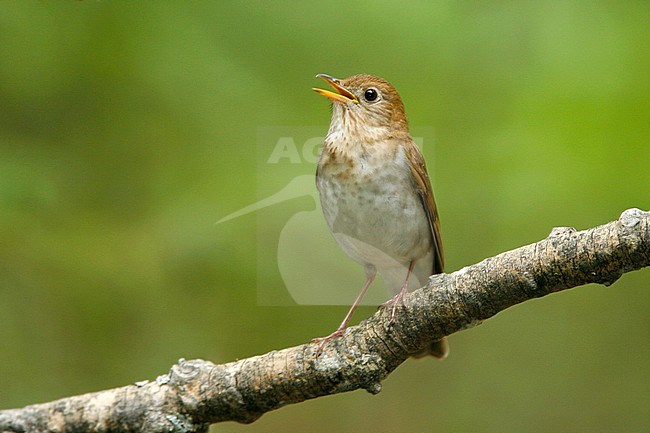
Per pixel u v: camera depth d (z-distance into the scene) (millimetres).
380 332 7156
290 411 13414
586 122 10531
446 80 11641
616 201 10531
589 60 10812
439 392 13875
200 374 7188
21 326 10992
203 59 11281
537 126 10750
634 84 10484
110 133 11422
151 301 11438
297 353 7191
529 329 14188
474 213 11688
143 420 7082
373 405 13711
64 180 11141
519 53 11352
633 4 11164
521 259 6766
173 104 11383
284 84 11469
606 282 6645
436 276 7129
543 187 10625
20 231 10664
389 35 11469
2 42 10906
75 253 11109
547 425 13625
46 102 11219
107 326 11281
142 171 11500
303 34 11500
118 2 11086
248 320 11648
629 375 13789
